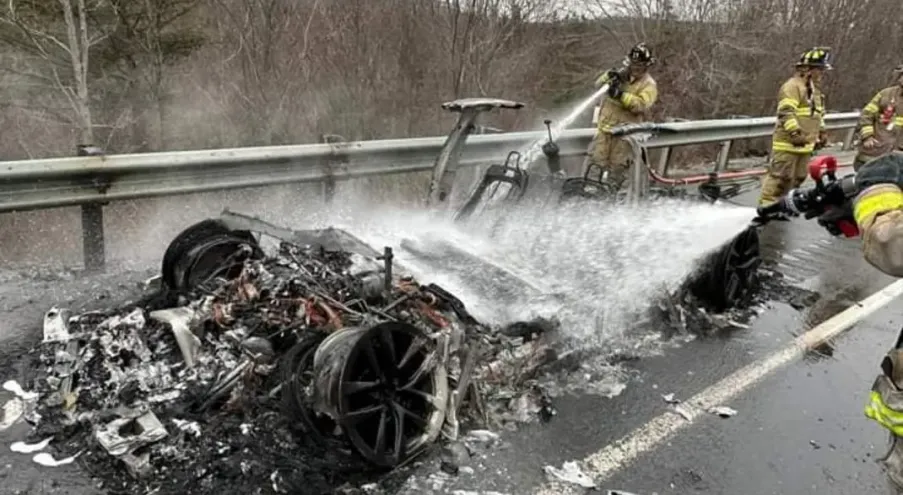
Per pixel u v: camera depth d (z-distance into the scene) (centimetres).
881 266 196
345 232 475
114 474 299
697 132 998
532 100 1476
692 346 482
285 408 324
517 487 314
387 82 1277
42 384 357
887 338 517
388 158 673
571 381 416
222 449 313
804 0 1770
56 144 1523
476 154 735
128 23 1450
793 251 749
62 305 463
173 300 418
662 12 1633
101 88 1509
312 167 626
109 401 338
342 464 315
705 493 321
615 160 650
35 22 1432
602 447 351
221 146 1310
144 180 535
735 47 1623
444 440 342
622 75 684
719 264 527
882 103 869
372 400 324
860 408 409
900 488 232
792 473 340
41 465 302
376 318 348
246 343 348
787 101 804
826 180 223
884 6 1958
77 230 811
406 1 1280
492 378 380
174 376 353
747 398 412
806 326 533
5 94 1492
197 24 1451
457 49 1312
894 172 200
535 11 1449
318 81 1241
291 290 375
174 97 1476
